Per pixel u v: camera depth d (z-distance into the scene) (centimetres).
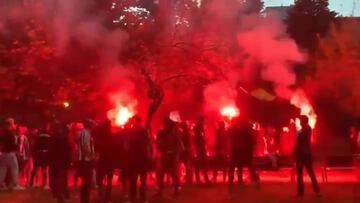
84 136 1277
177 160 1522
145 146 1313
